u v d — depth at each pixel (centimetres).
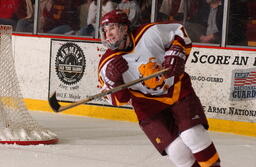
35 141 850
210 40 1126
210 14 1120
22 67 1270
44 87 1245
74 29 1259
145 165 747
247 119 1034
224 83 1057
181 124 514
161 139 531
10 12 1334
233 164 779
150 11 1184
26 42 1265
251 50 1026
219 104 1062
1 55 954
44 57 1242
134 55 511
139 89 529
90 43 1186
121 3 1206
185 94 520
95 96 533
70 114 1217
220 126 1062
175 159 528
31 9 1300
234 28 1098
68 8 1259
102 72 525
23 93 1271
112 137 966
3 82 944
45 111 1246
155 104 530
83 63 1195
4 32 955
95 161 761
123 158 789
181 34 507
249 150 892
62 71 1220
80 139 930
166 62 498
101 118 1182
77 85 1205
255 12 1079
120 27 498
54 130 1012
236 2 1090
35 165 721
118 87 507
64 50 1217
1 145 833
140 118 541
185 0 1145
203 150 507
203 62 1077
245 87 1033
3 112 922
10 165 716
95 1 1227
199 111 518
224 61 1055
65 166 721
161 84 514
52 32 1283
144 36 510
